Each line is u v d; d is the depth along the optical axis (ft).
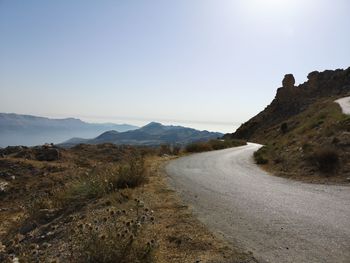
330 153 58.44
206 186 49.70
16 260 19.92
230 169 72.90
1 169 79.46
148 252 19.56
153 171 66.08
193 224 28.40
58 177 71.97
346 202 37.35
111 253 18.31
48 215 35.91
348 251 22.07
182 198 39.99
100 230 24.26
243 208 34.99
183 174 63.72
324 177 53.88
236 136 351.87
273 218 30.78
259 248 22.76
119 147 123.34
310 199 39.22
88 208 34.50
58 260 19.94
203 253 21.88
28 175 76.95
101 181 42.34
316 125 101.30
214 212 33.17
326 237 25.04
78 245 20.44
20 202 55.21
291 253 21.80
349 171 53.67
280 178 57.82
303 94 351.87
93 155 108.17
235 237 25.13
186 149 144.87
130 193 39.60
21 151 98.32
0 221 41.42
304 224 28.63
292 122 203.72
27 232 31.91
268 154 95.55
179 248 22.77
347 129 72.18
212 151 140.26
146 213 31.30
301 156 68.03
